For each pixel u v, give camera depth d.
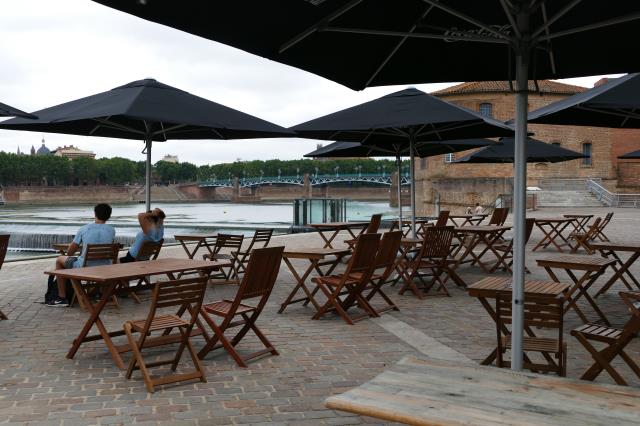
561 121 8.35
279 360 6.16
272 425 4.48
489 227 12.34
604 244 8.55
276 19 3.82
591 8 4.50
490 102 60.00
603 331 5.02
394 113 9.44
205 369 5.86
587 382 3.24
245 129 9.09
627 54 5.17
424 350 6.54
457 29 4.38
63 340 6.93
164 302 5.31
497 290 5.44
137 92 9.03
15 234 31.16
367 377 5.62
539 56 5.30
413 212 12.13
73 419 4.56
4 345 6.69
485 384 3.20
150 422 4.52
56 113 9.00
